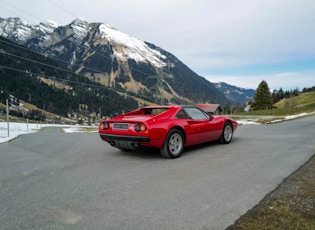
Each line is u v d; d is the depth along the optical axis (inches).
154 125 201.5
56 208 110.8
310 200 115.4
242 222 95.6
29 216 103.1
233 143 281.7
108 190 133.1
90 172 171.5
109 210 107.8
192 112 245.0
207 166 180.1
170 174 161.3
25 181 152.0
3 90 5698.8
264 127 504.7
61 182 149.0
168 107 234.2
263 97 3157.0
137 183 143.9
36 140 387.2
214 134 259.8
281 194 123.0
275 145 261.7
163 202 115.3
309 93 4712.1
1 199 122.5
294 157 202.7
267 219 97.8
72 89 7583.7
